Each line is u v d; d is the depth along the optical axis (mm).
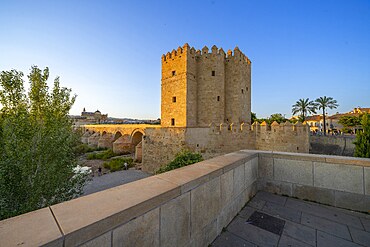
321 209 3734
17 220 1317
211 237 2734
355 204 3621
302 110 44062
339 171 3795
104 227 1363
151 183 2176
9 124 6750
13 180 6062
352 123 43281
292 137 16281
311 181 4102
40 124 7598
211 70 27359
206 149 17812
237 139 17906
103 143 46375
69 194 8344
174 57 27953
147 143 22328
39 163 7059
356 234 2918
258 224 3230
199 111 27812
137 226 1619
